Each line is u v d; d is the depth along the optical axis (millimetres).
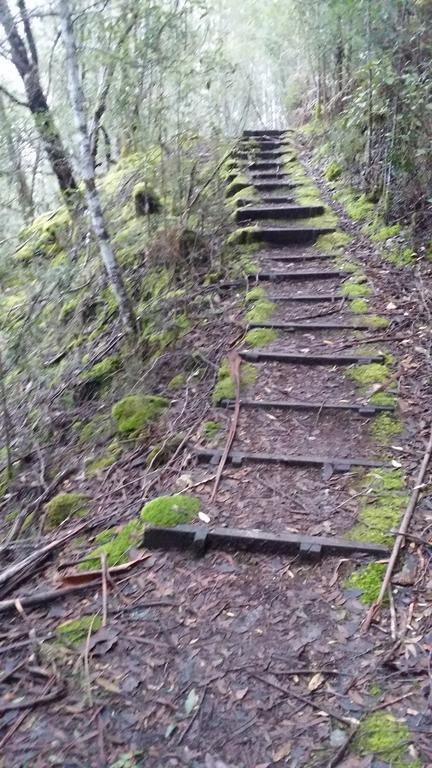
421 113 6352
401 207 7035
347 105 9133
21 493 4449
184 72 6676
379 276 6199
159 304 5879
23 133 7973
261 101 19391
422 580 2971
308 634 2734
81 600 3021
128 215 7297
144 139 6504
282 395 4551
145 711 2432
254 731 2338
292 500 3529
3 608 2992
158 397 4711
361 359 4844
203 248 6812
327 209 8070
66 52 4840
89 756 2273
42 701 2486
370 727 2320
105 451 4406
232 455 3916
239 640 2723
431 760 2188
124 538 3363
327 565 3107
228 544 3246
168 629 2803
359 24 7352
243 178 9414
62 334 6367
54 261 7457
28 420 5348
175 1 6238
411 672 2523
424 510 3381
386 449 3902
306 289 6184
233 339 5367
